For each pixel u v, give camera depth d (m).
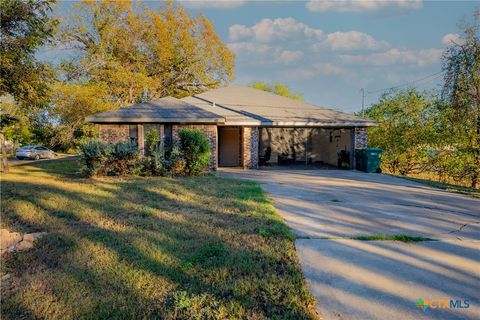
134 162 11.18
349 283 3.01
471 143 12.42
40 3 10.77
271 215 5.49
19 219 5.28
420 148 15.31
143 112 13.23
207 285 2.95
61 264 3.43
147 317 2.45
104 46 24.48
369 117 18.16
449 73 12.31
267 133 18.44
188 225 4.88
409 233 4.60
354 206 6.45
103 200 6.80
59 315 2.48
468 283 3.03
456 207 6.44
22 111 16.27
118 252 3.76
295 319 2.42
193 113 13.41
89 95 20.72
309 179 10.87
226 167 15.46
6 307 2.59
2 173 12.83
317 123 14.27
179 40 27.55
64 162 19.31
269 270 3.29
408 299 2.72
